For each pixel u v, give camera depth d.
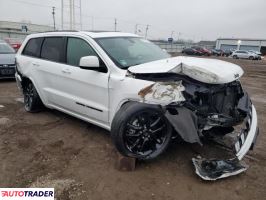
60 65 4.86
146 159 3.66
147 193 3.20
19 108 6.41
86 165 3.79
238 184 3.39
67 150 4.24
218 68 3.65
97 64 3.99
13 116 5.80
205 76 3.42
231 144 4.34
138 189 3.27
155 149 3.71
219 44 72.56
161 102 3.40
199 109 3.64
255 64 28.53
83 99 4.52
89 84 4.26
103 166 3.76
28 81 5.91
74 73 4.50
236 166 3.56
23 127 5.16
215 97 3.79
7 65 9.48
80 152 4.17
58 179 3.45
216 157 4.02
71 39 4.81
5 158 3.98
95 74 4.15
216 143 4.41
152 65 3.73
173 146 4.30
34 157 4.02
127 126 3.48
